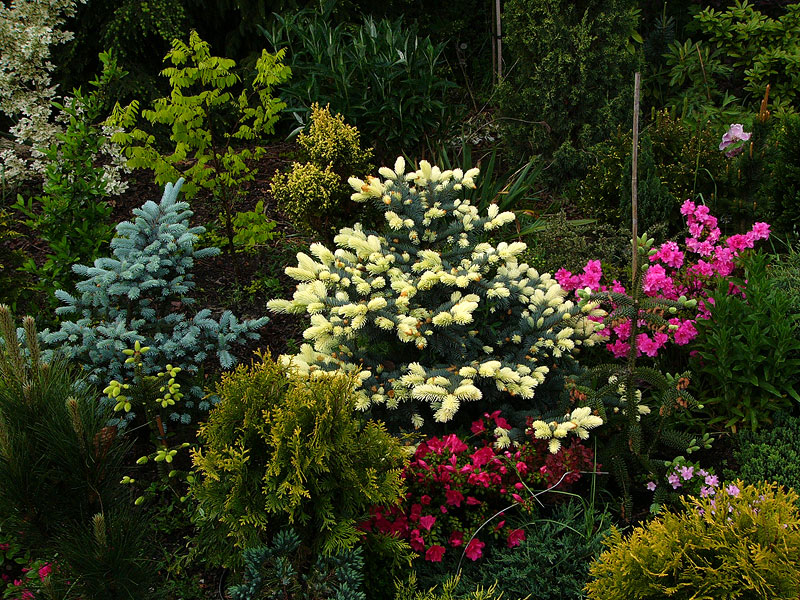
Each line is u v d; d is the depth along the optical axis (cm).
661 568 237
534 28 580
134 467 319
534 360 351
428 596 273
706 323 368
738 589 224
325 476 276
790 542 232
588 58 577
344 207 466
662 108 695
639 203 486
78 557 233
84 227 420
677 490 334
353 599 250
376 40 615
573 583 286
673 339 395
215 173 484
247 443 270
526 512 316
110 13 651
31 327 242
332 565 266
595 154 582
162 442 330
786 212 473
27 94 530
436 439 316
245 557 251
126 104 667
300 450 256
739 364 359
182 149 462
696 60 686
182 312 458
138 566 246
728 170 493
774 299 366
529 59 601
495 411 335
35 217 426
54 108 678
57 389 252
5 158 537
